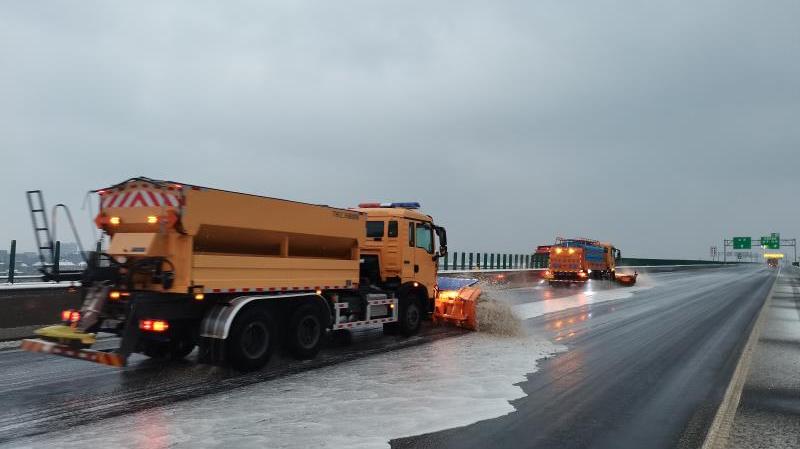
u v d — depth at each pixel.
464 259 32.12
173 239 7.27
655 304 19.89
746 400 6.45
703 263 113.56
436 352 9.48
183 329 7.93
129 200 7.53
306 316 8.76
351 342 10.48
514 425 5.53
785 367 8.31
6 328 9.88
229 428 5.23
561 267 34.09
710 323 14.18
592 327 13.23
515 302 19.83
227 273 7.68
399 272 11.16
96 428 5.20
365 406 6.07
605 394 6.82
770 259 128.12
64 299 10.94
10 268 12.05
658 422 5.71
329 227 9.38
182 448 4.68
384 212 11.39
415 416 5.73
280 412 5.79
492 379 7.50
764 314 16.23
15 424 5.29
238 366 7.61
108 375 7.41
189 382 7.11
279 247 8.60
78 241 7.62
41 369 7.70
